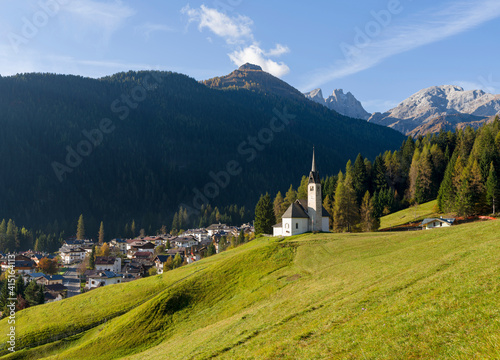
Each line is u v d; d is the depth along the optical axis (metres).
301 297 41.62
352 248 63.03
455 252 37.66
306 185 146.62
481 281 23.78
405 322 21.38
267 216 128.12
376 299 29.31
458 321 18.88
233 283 61.56
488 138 125.75
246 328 35.84
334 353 20.73
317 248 67.31
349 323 25.39
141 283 77.88
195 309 56.78
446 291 24.42
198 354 32.44
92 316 66.19
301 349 23.52
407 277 33.28
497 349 14.53
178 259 144.50
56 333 61.72
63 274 161.12
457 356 15.34
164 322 54.94
